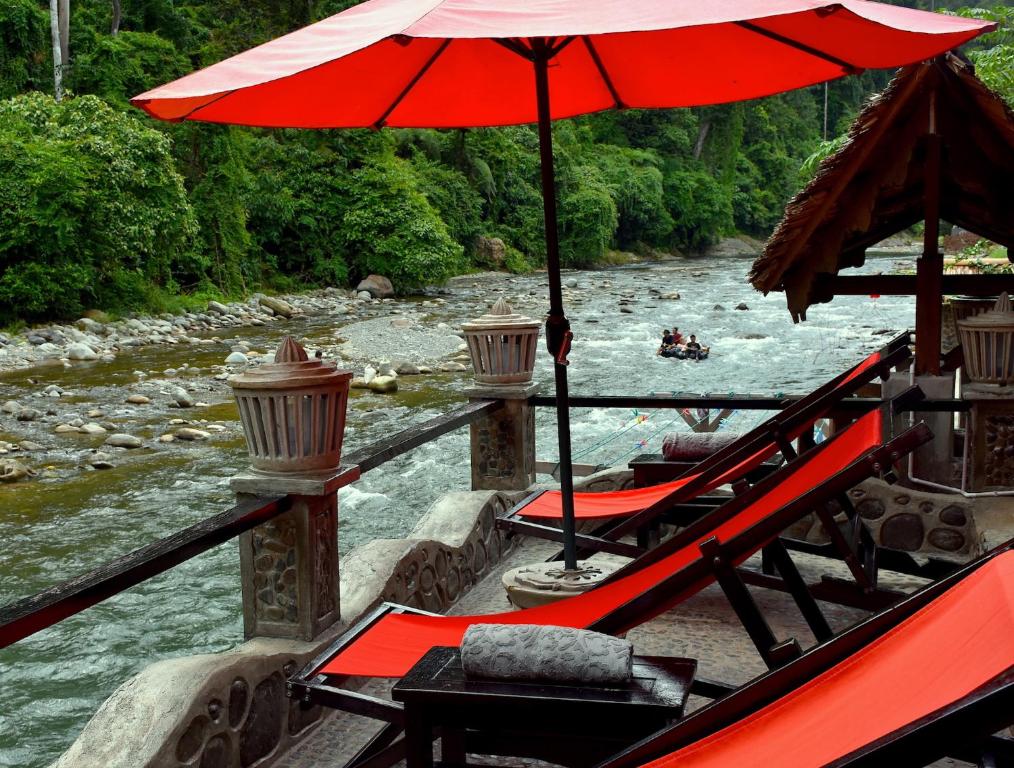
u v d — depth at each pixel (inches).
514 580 139.2
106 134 882.8
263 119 130.4
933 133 157.8
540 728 72.5
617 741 74.8
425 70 139.6
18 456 424.2
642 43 136.0
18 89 1146.7
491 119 155.6
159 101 97.7
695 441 181.3
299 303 1106.1
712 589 163.0
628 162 2197.3
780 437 149.9
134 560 86.4
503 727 73.4
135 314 890.7
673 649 136.3
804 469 113.2
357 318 986.1
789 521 83.8
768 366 685.3
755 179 2613.2
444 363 705.0
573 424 490.9
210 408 536.4
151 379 616.4
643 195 2119.8
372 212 1257.4
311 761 106.0
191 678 94.0
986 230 193.9
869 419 109.2
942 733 42.7
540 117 127.0
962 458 189.6
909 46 110.5
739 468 150.2
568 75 149.4
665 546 110.4
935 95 155.3
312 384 111.4
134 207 880.9
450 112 151.7
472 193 1609.3
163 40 1268.5
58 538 319.9
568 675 73.2
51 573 287.6
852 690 57.2
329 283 1258.0
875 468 83.0
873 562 133.3
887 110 155.6
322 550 117.2
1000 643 47.1
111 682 215.5
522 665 74.3
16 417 498.3
